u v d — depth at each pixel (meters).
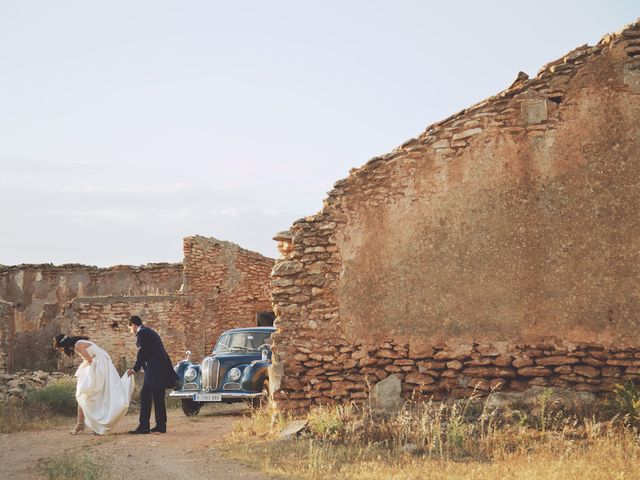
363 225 12.78
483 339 12.25
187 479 8.85
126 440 12.19
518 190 12.47
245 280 28.86
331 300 12.69
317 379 12.54
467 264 12.46
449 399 12.14
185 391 16.52
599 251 12.13
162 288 31.53
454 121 12.79
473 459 9.77
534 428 10.99
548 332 12.10
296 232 12.91
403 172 12.79
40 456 10.65
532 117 12.56
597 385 11.84
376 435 11.12
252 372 15.93
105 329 26.89
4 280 32.12
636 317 11.90
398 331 12.48
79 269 32.12
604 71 12.45
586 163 12.34
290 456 10.09
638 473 8.35
